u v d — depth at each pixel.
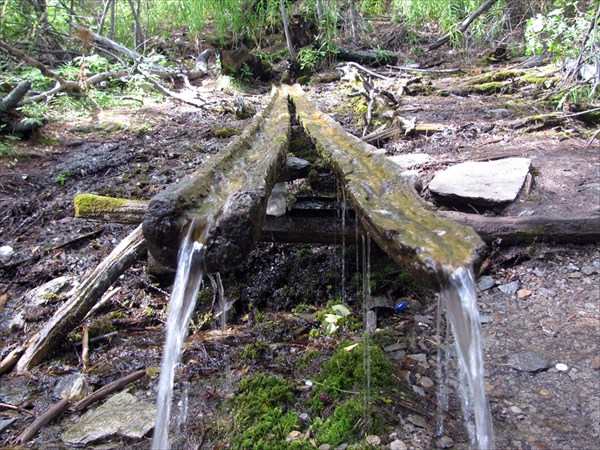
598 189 3.72
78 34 7.34
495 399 2.33
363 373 2.49
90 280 3.04
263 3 9.82
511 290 3.09
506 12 9.55
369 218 2.05
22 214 4.39
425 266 1.63
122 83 8.08
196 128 6.28
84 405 2.50
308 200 3.43
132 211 3.33
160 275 3.45
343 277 3.38
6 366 2.80
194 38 10.15
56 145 5.82
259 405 2.39
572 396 2.31
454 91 6.97
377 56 9.17
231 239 1.92
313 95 7.28
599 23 5.74
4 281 3.63
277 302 3.34
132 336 3.10
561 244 3.29
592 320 2.75
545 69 7.07
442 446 2.10
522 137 5.07
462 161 4.52
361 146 3.13
